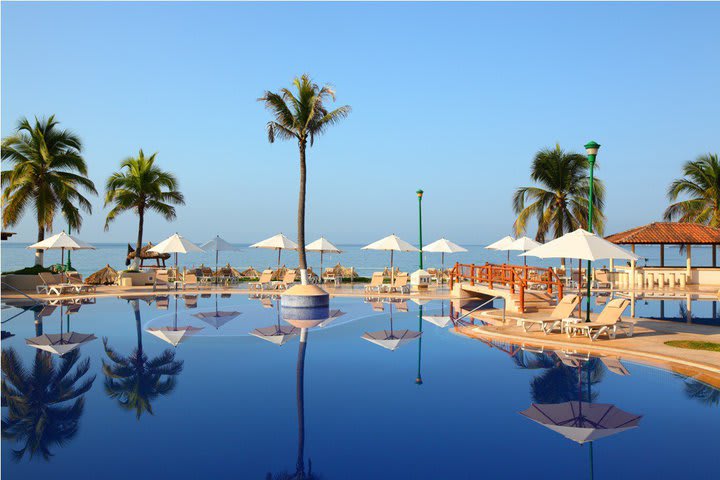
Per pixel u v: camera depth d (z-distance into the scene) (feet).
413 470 16.53
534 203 103.65
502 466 16.81
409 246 81.61
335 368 30.71
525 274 50.67
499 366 31.30
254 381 27.68
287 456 17.67
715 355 32.73
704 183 119.55
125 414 22.12
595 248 39.88
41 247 73.36
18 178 80.94
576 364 31.71
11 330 43.27
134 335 41.14
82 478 15.93
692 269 92.02
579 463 17.07
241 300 67.26
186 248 79.20
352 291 78.79
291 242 88.79
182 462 17.13
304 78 65.21
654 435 19.57
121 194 93.45
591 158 43.06
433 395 25.16
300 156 64.90
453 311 57.11
